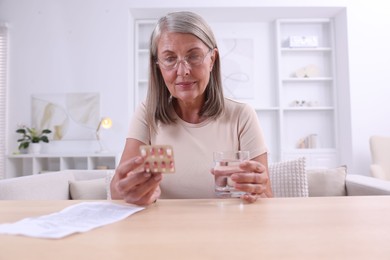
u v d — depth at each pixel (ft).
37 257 1.19
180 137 3.62
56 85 11.89
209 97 3.60
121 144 11.72
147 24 13.05
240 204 2.25
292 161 5.05
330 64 13.01
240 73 13.10
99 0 11.85
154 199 2.35
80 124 11.84
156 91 3.61
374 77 11.81
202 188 3.49
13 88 11.89
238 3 11.69
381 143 10.69
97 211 1.99
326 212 1.94
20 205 2.28
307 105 12.80
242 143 3.61
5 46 11.89
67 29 11.91
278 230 1.54
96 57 11.85
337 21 12.50
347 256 1.17
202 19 3.16
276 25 12.67
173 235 1.47
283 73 13.06
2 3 11.98
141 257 1.18
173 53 3.06
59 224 1.66
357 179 5.51
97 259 1.17
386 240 1.36
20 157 11.20
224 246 1.30
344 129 12.19
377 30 11.84
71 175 6.32
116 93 11.79
